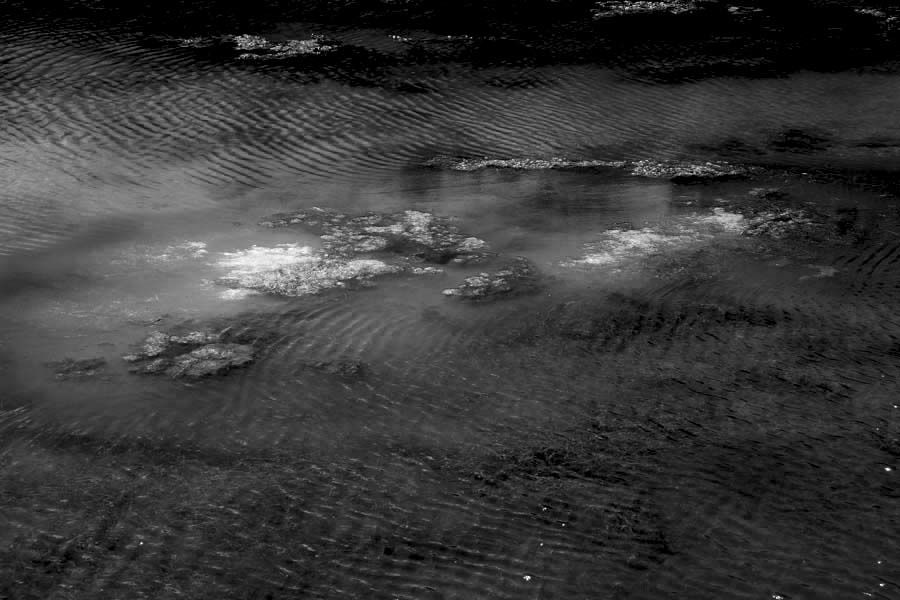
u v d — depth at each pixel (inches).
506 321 498.3
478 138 799.1
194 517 345.1
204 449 387.5
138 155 741.3
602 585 308.2
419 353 464.4
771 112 868.6
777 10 1159.0
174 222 625.0
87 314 498.0
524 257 580.4
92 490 360.8
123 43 991.0
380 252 585.3
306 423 405.7
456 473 370.3
